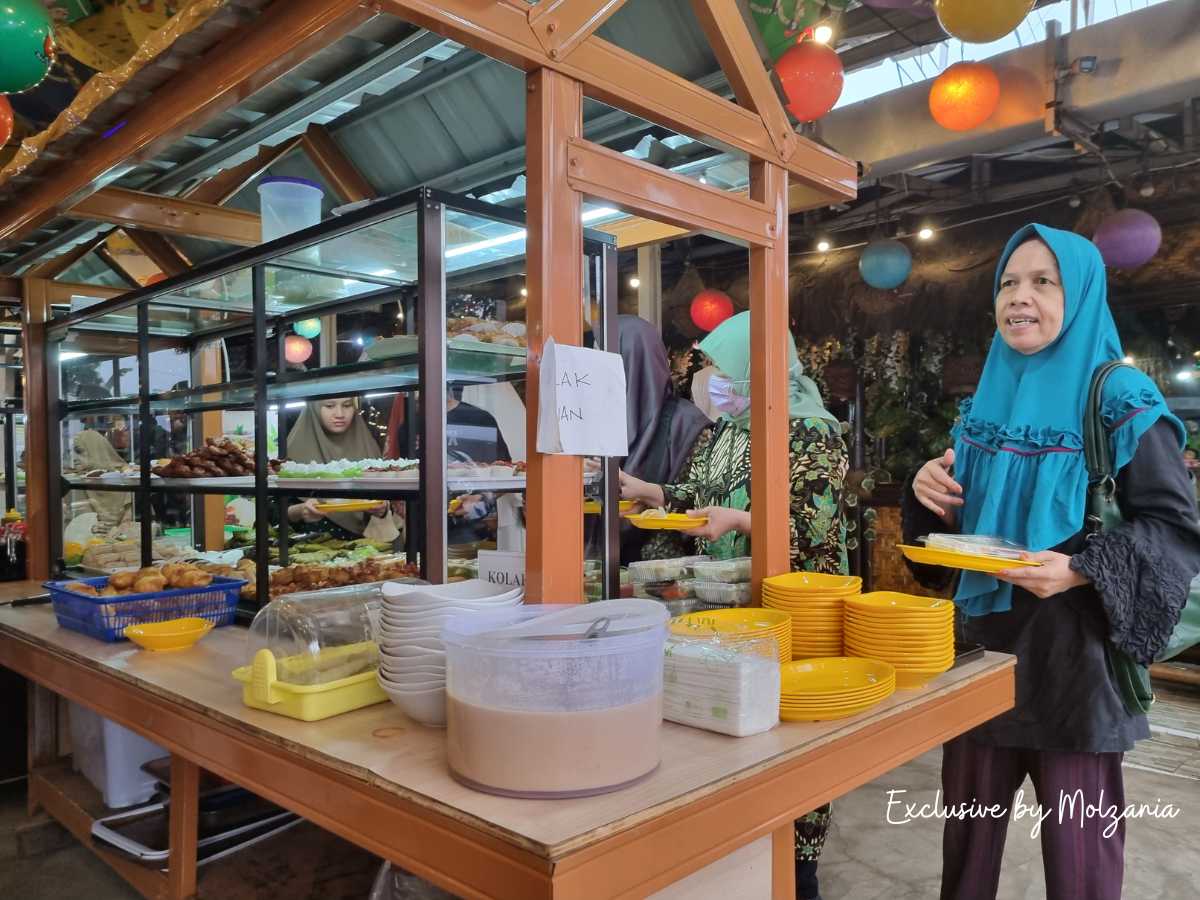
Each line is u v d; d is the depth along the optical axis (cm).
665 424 436
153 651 203
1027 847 304
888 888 276
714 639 138
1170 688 518
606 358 147
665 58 239
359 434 320
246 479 257
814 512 231
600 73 145
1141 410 180
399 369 209
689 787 105
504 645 105
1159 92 437
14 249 328
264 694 144
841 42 534
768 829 115
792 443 241
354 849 215
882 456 739
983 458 212
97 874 280
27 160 214
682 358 802
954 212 704
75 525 352
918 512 226
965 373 705
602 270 223
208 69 165
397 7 123
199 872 204
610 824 94
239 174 333
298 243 220
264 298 241
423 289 189
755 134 178
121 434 333
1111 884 190
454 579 204
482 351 206
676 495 298
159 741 166
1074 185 614
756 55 178
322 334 306
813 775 124
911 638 151
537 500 140
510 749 102
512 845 92
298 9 141
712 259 845
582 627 111
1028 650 193
